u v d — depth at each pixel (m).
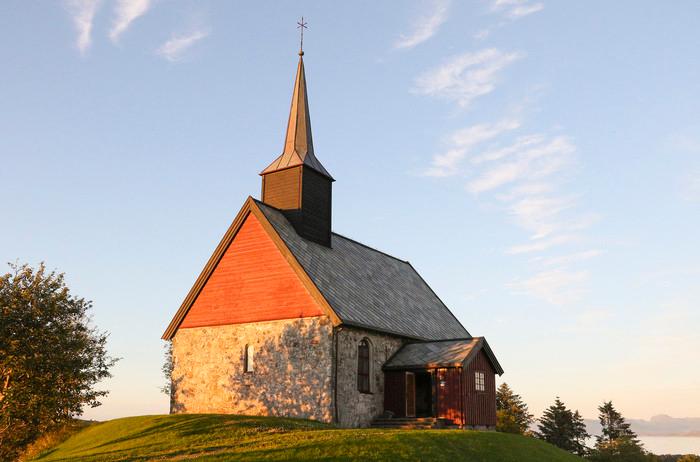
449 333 43.97
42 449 32.84
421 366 34.03
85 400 32.94
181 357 37.03
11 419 31.08
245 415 31.64
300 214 37.81
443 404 33.28
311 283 33.22
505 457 25.55
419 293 47.84
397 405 34.41
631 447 78.88
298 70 42.22
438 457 23.08
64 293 33.28
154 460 22.92
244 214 36.41
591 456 79.31
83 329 34.06
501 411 72.56
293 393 32.47
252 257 35.78
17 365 30.36
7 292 32.38
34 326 32.06
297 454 22.06
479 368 35.28
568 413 82.56
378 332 35.09
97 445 28.03
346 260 40.72
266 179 39.56
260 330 34.44
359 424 32.66
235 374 34.75
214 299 36.62
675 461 95.25
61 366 31.67
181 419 30.08
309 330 32.69
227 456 21.95
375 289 40.41
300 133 40.16
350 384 32.53
